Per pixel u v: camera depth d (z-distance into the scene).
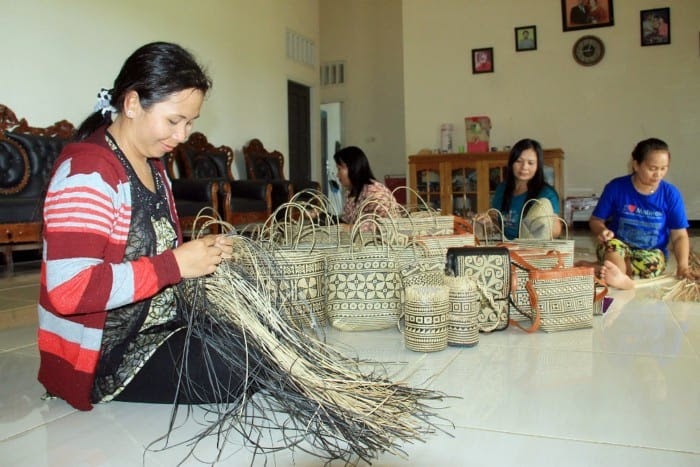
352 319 2.06
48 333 1.33
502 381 1.51
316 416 1.21
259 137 8.09
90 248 1.16
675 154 7.39
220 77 7.35
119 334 1.34
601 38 7.59
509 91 8.04
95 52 5.61
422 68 8.41
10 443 1.23
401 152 10.12
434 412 1.32
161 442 1.22
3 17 4.75
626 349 1.78
